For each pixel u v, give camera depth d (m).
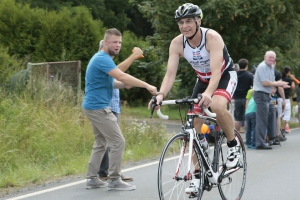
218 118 9.05
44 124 15.89
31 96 17.88
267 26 29.66
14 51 34.09
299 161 14.97
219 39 8.72
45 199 10.39
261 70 17.39
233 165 9.46
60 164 14.09
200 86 9.54
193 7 8.59
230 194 9.89
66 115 16.94
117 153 11.06
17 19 34.34
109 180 11.26
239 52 30.94
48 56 34.22
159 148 17.17
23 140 14.80
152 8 29.94
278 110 19.66
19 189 11.34
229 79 9.15
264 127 17.62
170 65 9.04
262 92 17.53
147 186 11.62
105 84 10.98
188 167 8.42
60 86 18.41
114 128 11.02
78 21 35.38
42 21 34.50
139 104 41.28
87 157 14.86
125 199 10.41
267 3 28.69
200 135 8.95
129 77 10.68
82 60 35.38
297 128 26.39
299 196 10.71
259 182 12.06
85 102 11.10
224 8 28.39
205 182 9.03
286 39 31.41
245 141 19.00
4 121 15.35
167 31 30.84
